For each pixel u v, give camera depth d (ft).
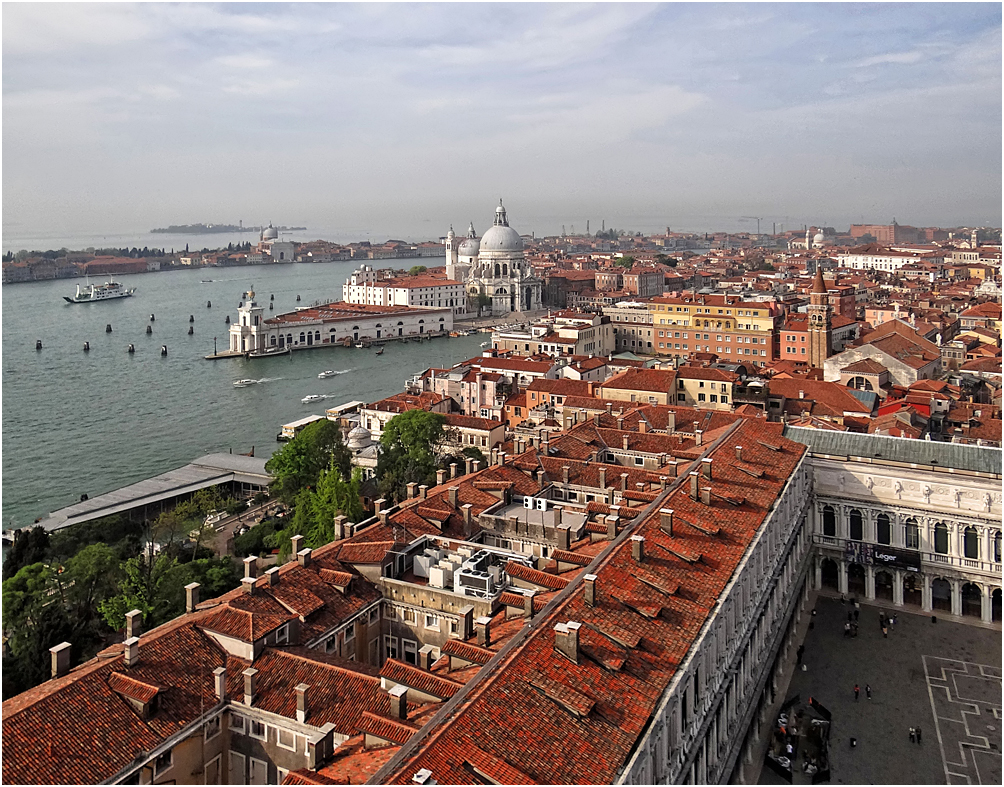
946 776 260.62
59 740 174.60
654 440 419.54
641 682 191.62
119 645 213.87
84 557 317.42
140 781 181.16
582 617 209.26
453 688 191.52
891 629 364.38
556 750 162.30
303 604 237.04
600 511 315.99
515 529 300.20
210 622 218.18
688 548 260.42
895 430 495.00
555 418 575.79
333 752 179.32
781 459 367.25
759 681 281.13
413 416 538.47
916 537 385.91
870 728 287.89
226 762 202.39
